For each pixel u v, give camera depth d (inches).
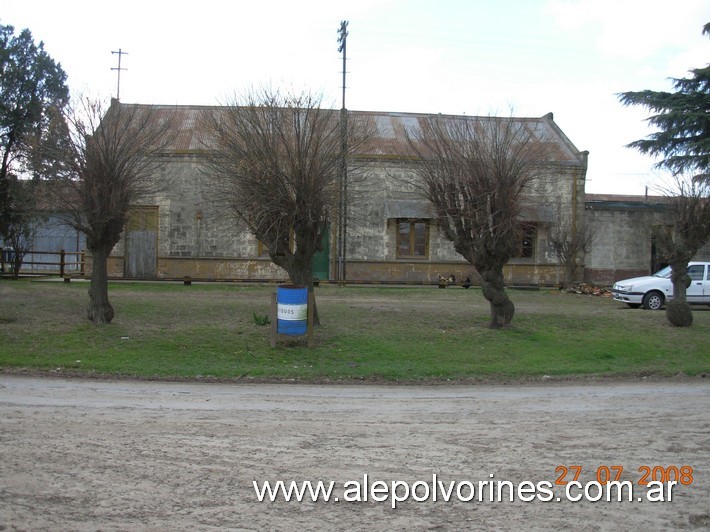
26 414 316.5
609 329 665.6
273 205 530.3
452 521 209.9
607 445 290.8
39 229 1115.9
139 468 245.0
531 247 1115.9
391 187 1050.1
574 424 327.6
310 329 541.3
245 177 529.0
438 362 518.9
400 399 387.9
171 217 1055.0
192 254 1058.1
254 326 598.2
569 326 673.0
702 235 686.5
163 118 722.2
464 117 646.5
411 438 294.8
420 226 1104.8
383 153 1022.4
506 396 405.1
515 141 639.8
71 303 677.9
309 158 534.3
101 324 575.8
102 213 550.3
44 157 562.9
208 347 525.0
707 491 240.1
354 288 966.4
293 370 470.6
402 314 677.3
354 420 326.3
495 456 271.9
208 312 658.2
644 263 1186.0
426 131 669.3
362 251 1083.9
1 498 214.2
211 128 600.4
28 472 236.2
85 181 541.6
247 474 243.0
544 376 486.3
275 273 1064.2
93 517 203.2
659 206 1192.8
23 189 858.8
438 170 613.9
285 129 541.0
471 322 659.4
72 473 237.3
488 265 628.4
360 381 457.7
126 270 1056.2
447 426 318.0
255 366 481.4
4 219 928.3
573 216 1095.0
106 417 316.5
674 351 589.0
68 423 302.0
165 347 519.5
